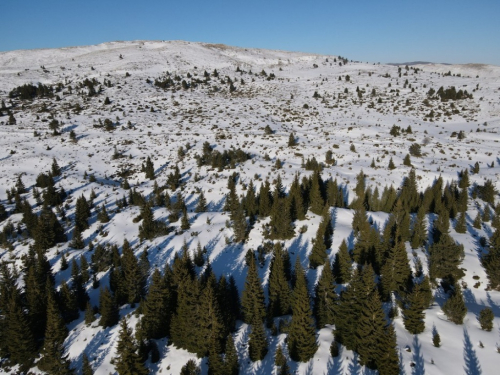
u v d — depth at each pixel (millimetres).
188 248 55094
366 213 59719
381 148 100875
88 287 48406
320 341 32281
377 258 43438
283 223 53562
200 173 90188
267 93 185500
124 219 68250
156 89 186875
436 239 51000
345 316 30672
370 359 28016
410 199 65375
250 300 35312
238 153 94250
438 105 155875
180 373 30156
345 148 100250
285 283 37250
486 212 58906
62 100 161750
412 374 26625
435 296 39312
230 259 51875
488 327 31016
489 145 105312
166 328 36531
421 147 101875
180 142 112062
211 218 65375
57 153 104812
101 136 118125
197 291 32688
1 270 48406
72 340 37344
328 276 33625
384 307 35906
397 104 159000
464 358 27922
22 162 96688
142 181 91125
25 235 62688
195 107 156000
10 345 35156
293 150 99750
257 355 30828
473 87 181125
